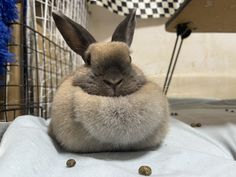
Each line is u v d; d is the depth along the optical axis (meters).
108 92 0.23
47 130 0.30
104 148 0.25
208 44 0.78
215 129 0.37
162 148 0.27
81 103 0.22
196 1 0.41
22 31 0.38
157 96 0.24
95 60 0.24
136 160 0.24
